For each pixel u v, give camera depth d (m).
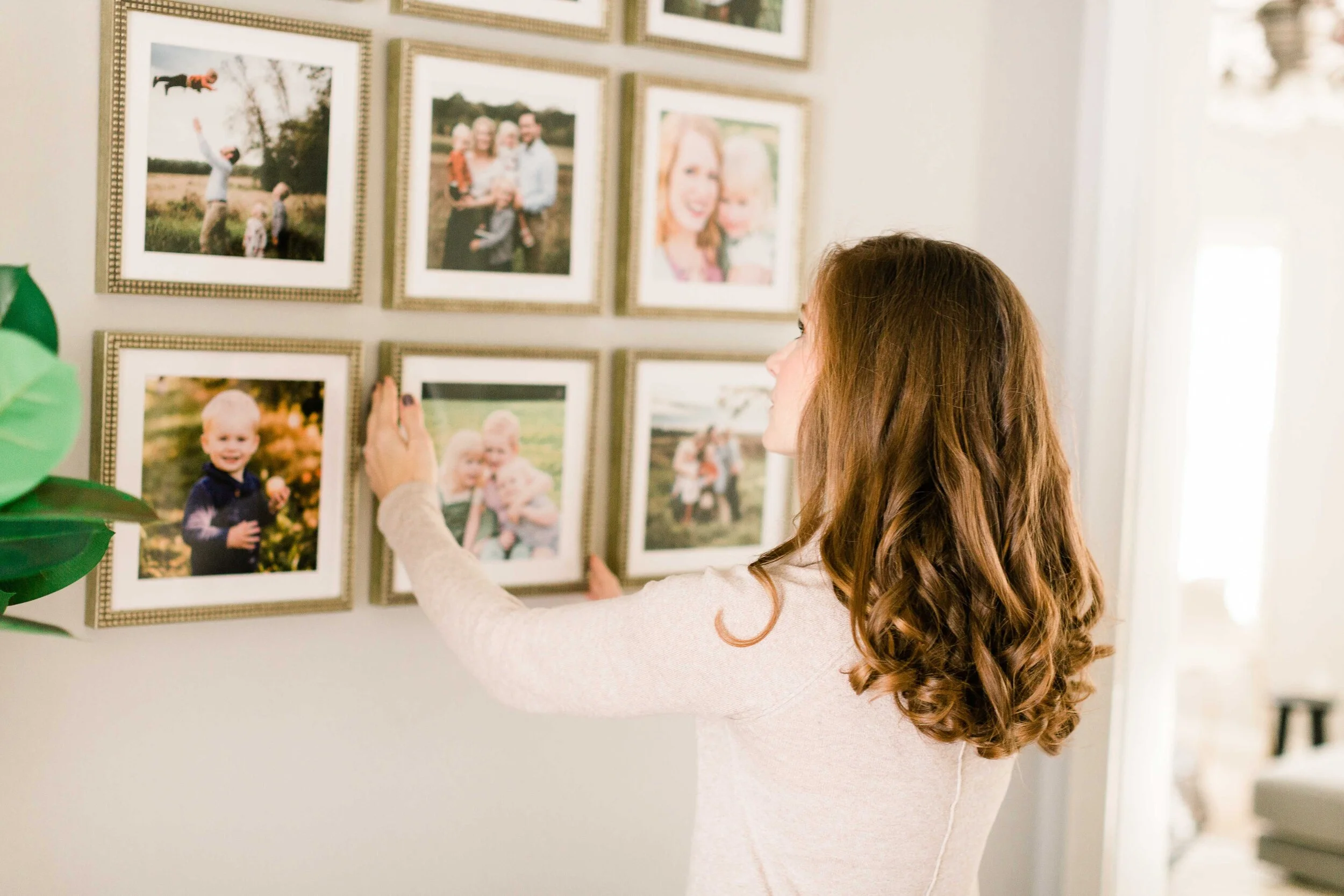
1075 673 1.12
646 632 1.04
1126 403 2.11
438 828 1.64
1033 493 1.04
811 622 1.02
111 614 1.36
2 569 0.99
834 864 1.03
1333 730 2.12
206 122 1.38
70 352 1.34
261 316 1.46
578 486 1.69
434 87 1.52
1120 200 2.10
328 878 1.56
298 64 1.43
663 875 1.85
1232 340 2.11
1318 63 2.08
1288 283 2.12
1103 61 2.12
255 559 1.45
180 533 1.40
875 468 1.03
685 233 1.74
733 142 1.77
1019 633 1.01
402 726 1.60
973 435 1.03
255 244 1.42
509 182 1.59
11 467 0.86
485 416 1.60
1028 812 2.17
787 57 1.82
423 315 1.57
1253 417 2.12
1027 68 2.08
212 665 1.46
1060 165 2.14
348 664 1.56
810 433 1.09
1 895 1.35
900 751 1.02
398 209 1.50
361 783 1.58
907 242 1.11
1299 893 2.15
